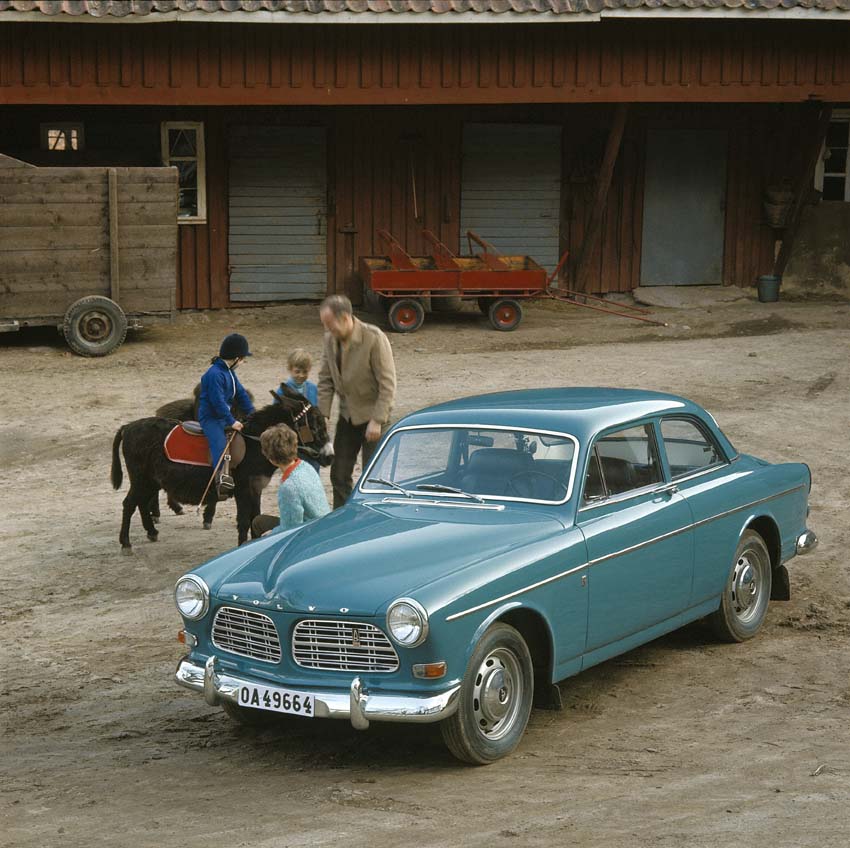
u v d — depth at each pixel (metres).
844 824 4.80
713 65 20.91
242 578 6.07
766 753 5.88
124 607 9.02
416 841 4.75
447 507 6.64
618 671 7.34
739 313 22.52
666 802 5.18
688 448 7.48
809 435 13.46
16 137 21.33
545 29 20.28
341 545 6.18
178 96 19.39
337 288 22.91
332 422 14.52
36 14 18.11
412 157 22.78
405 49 19.97
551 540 6.16
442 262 21.19
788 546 8.15
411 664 5.52
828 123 23.19
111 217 18.05
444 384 16.25
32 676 7.63
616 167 23.61
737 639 7.79
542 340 19.88
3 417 14.91
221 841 4.84
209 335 20.25
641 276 24.08
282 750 6.25
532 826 4.90
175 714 6.94
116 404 15.49
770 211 23.95
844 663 7.41
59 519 11.48
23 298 17.92
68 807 5.44
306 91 19.78
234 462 9.56
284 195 22.41
